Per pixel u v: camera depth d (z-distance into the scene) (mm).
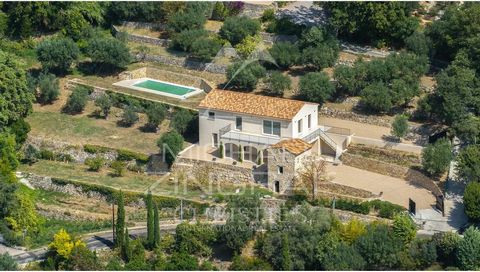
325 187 183250
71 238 172125
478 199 173875
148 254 172125
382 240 167625
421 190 183875
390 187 184750
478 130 189125
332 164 191125
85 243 174250
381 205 177375
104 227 181125
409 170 187250
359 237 168875
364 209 177375
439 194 180750
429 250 168000
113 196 187250
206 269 169000
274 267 168750
